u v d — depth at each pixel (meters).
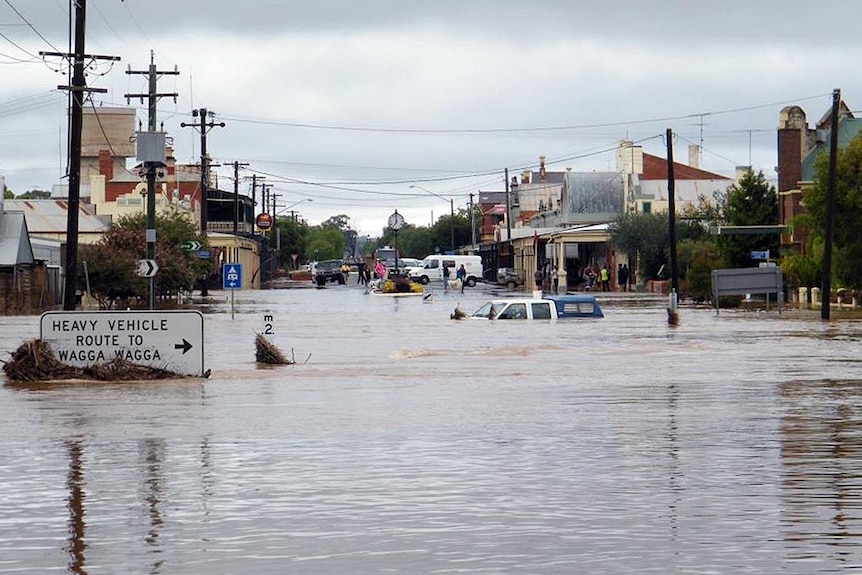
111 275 83.38
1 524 16.58
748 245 108.56
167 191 164.25
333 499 18.08
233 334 57.41
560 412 27.64
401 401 30.06
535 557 14.65
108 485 19.23
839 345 49.28
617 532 15.83
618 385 33.62
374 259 181.62
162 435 24.56
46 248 102.50
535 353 45.66
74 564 14.55
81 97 58.28
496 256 179.75
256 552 15.05
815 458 21.17
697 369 38.56
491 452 22.09
